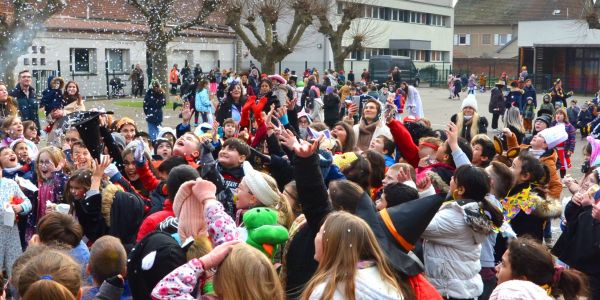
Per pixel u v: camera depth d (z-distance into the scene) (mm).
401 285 3324
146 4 27406
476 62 68125
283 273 4195
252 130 8641
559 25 52344
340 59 40281
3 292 4168
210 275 3408
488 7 78875
